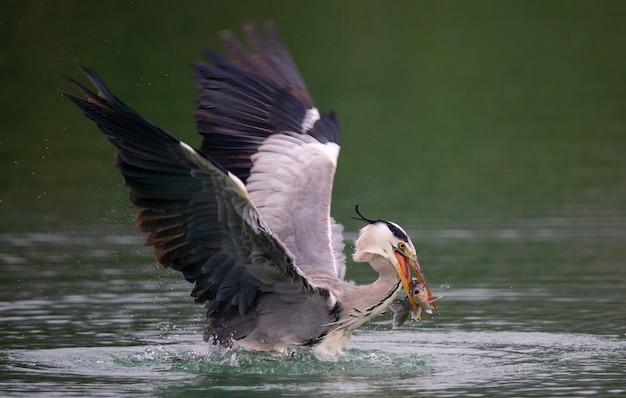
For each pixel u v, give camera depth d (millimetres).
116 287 13953
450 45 33375
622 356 10773
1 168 21359
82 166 21516
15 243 16297
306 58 31516
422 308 11023
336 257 11562
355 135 24891
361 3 36125
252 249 9914
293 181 11531
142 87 27312
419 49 32781
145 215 9734
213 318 10820
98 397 9266
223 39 12594
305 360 10742
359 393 9398
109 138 9477
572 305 13078
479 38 34188
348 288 10906
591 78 30750
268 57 12656
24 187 19906
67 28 30922
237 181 9234
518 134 25062
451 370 10305
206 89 12172
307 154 11828
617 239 16438
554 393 9305
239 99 12234
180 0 33500
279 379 10023
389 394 9352
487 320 12492
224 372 10336
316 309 10719
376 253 10984
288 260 9906
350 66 30984
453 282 14203
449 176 21391
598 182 20531
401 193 19984
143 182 9555
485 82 30094
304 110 12383
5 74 28438
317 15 34844
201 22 32281
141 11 32812
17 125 24719
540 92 29344
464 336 11828
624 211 18172
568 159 22609
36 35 30703
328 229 11328
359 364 10578
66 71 28203
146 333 11828
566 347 11203
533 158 22875
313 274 10922
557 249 15922
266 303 10656
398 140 24531
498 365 10484
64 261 15227
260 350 10773
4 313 12594
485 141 24484
